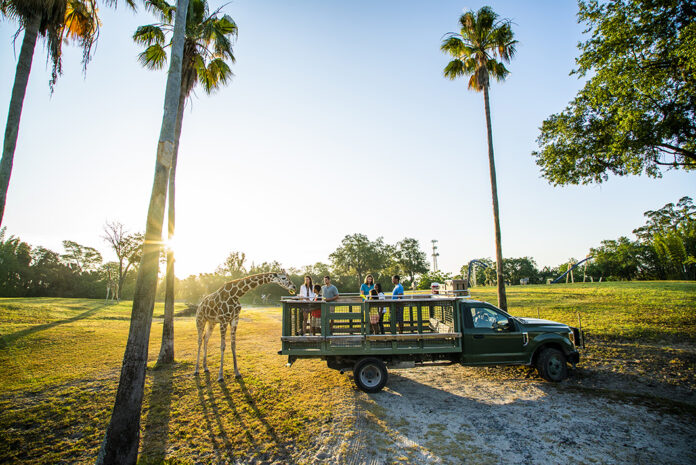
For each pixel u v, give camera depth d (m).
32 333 14.77
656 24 11.41
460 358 8.20
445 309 9.02
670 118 11.88
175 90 5.83
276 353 12.03
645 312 14.92
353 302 8.11
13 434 5.93
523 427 5.95
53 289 59.31
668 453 5.02
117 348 12.67
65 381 8.72
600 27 12.41
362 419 6.31
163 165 5.57
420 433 5.80
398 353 7.96
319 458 5.05
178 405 7.13
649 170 13.68
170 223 11.09
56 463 5.06
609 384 7.84
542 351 8.24
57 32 9.44
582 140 13.93
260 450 5.30
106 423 6.37
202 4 11.38
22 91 8.59
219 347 13.36
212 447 5.42
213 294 9.51
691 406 6.57
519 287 33.03
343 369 8.23
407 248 73.25
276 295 68.00
